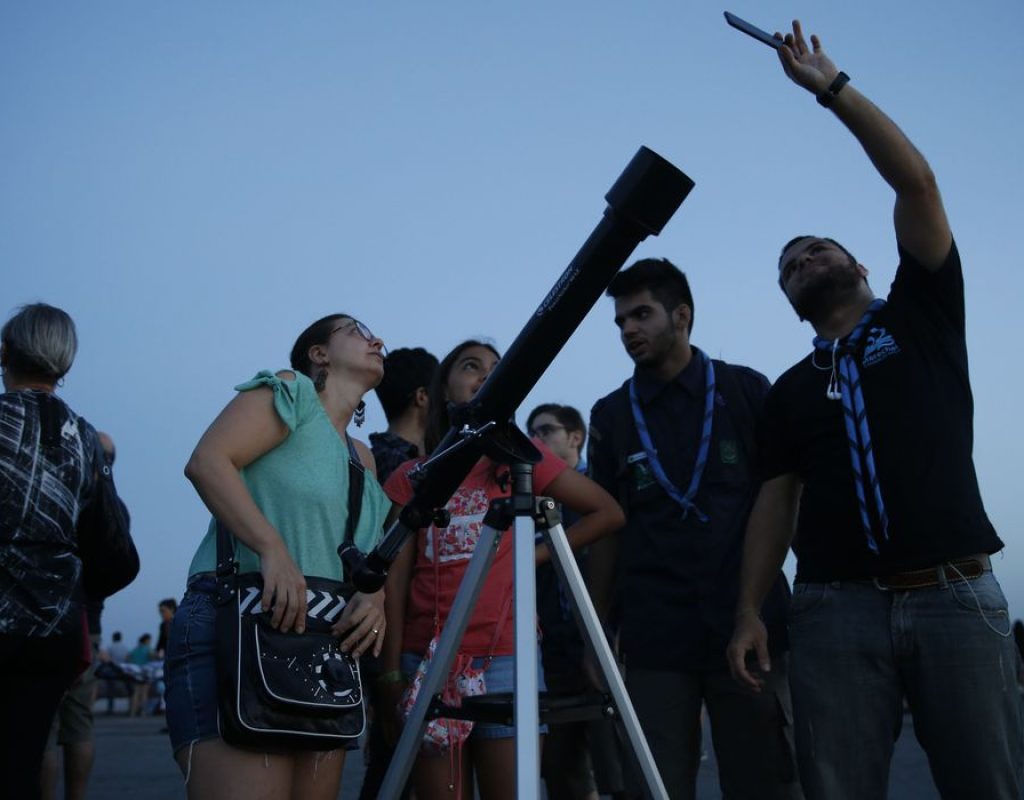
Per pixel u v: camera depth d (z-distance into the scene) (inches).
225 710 91.3
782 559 126.5
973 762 103.5
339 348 114.6
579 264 84.4
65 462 123.9
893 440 110.3
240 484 96.3
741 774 136.9
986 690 103.7
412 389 163.5
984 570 106.6
